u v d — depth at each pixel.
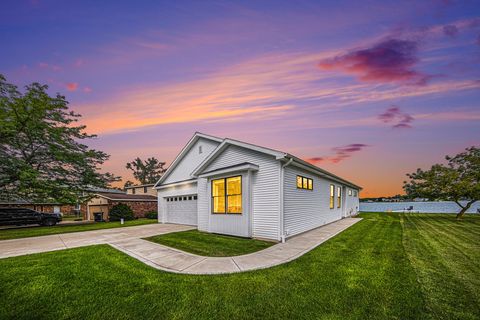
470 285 3.94
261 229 8.50
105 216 21.41
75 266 5.34
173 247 7.40
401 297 3.48
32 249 7.41
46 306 3.42
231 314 3.09
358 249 6.66
